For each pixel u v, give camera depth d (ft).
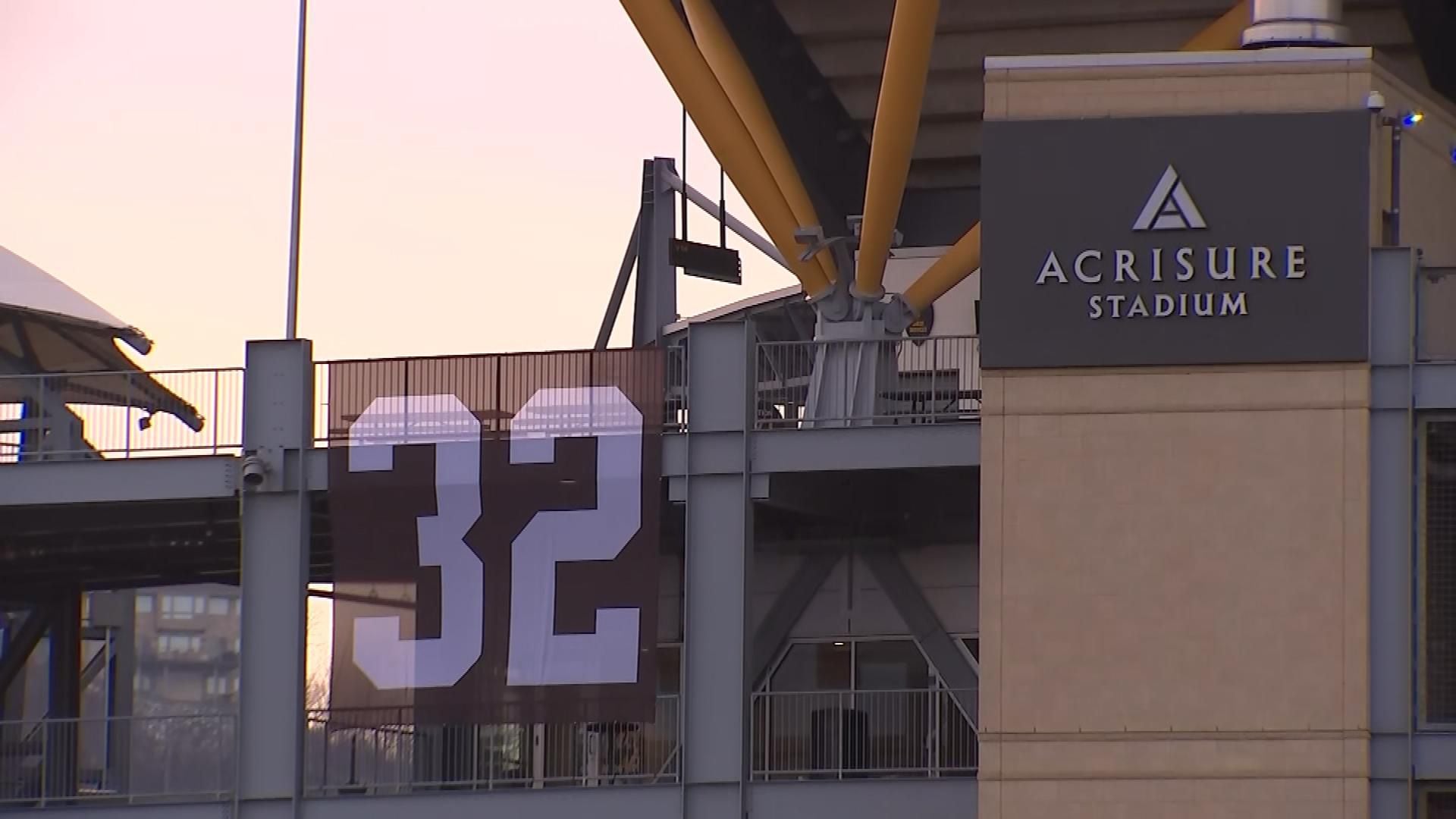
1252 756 331.77
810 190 513.45
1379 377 337.31
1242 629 333.42
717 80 409.28
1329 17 347.36
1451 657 333.42
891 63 370.53
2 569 495.41
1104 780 333.21
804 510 431.43
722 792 386.11
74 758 445.78
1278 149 337.93
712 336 400.26
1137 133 340.39
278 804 398.01
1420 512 335.26
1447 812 330.95
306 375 410.52
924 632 465.06
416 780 460.96
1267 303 336.49
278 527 407.23
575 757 467.93
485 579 400.47
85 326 490.08
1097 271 339.57
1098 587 336.08
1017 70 343.87
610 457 399.44
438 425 405.39
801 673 474.08
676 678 476.95
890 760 463.01
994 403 340.18
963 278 428.97
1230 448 335.88
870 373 413.39
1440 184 368.27
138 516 440.86
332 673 401.49
